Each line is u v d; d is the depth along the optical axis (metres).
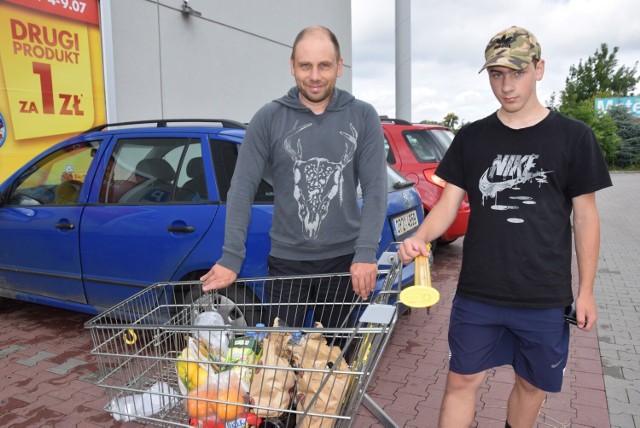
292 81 12.38
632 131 33.03
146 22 8.22
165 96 8.68
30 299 4.56
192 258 3.59
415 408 3.26
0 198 4.56
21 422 3.11
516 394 2.44
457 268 6.61
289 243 2.55
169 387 2.07
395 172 4.36
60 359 3.97
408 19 13.83
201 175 3.69
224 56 9.99
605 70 46.12
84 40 7.05
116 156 4.10
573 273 6.34
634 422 3.05
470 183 2.21
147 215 3.77
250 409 1.97
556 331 2.14
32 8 6.41
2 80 6.18
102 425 3.08
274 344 2.05
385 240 3.62
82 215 4.07
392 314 1.69
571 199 2.09
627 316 4.92
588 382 3.55
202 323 2.48
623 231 9.99
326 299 2.58
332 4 14.30
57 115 6.80
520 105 2.03
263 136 2.46
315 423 1.91
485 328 2.22
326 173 2.45
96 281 4.03
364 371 1.79
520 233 2.09
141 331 2.21
